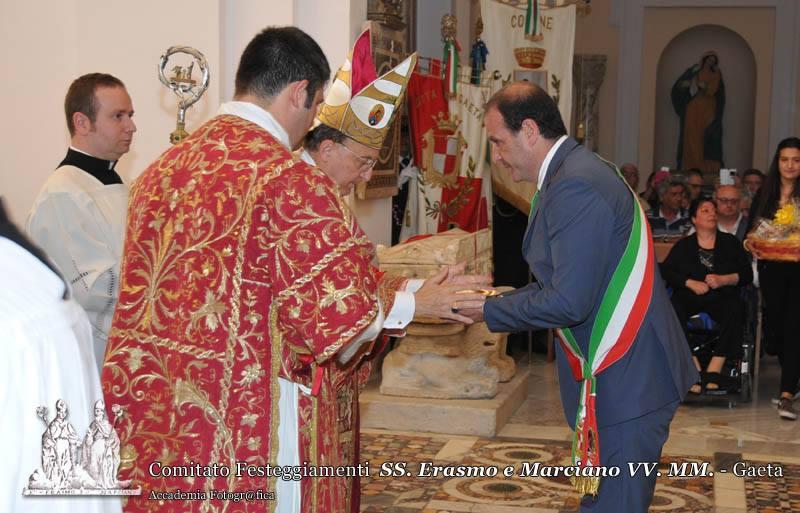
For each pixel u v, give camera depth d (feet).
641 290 9.31
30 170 20.29
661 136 54.24
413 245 18.47
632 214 9.36
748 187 32.55
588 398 9.45
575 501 14.44
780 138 50.57
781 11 50.01
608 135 50.75
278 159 7.31
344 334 6.98
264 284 7.20
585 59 49.21
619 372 9.34
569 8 25.44
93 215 11.58
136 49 19.56
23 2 19.97
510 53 25.22
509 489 14.98
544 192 9.56
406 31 29.22
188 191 7.34
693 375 9.78
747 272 21.72
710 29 53.06
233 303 7.15
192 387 7.16
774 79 50.34
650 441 9.41
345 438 9.35
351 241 7.18
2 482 4.92
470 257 19.33
